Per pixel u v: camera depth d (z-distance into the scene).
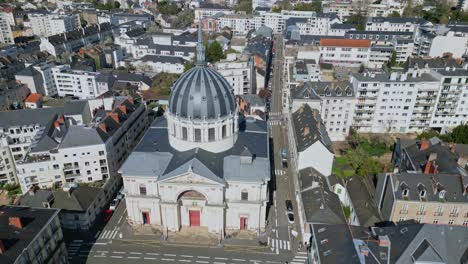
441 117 151.12
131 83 199.12
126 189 95.62
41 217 78.19
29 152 112.25
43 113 135.88
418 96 146.25
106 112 131.62
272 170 126.56
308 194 99.94
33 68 187.75
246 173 93.19
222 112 96.81
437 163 104.19
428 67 173.75
